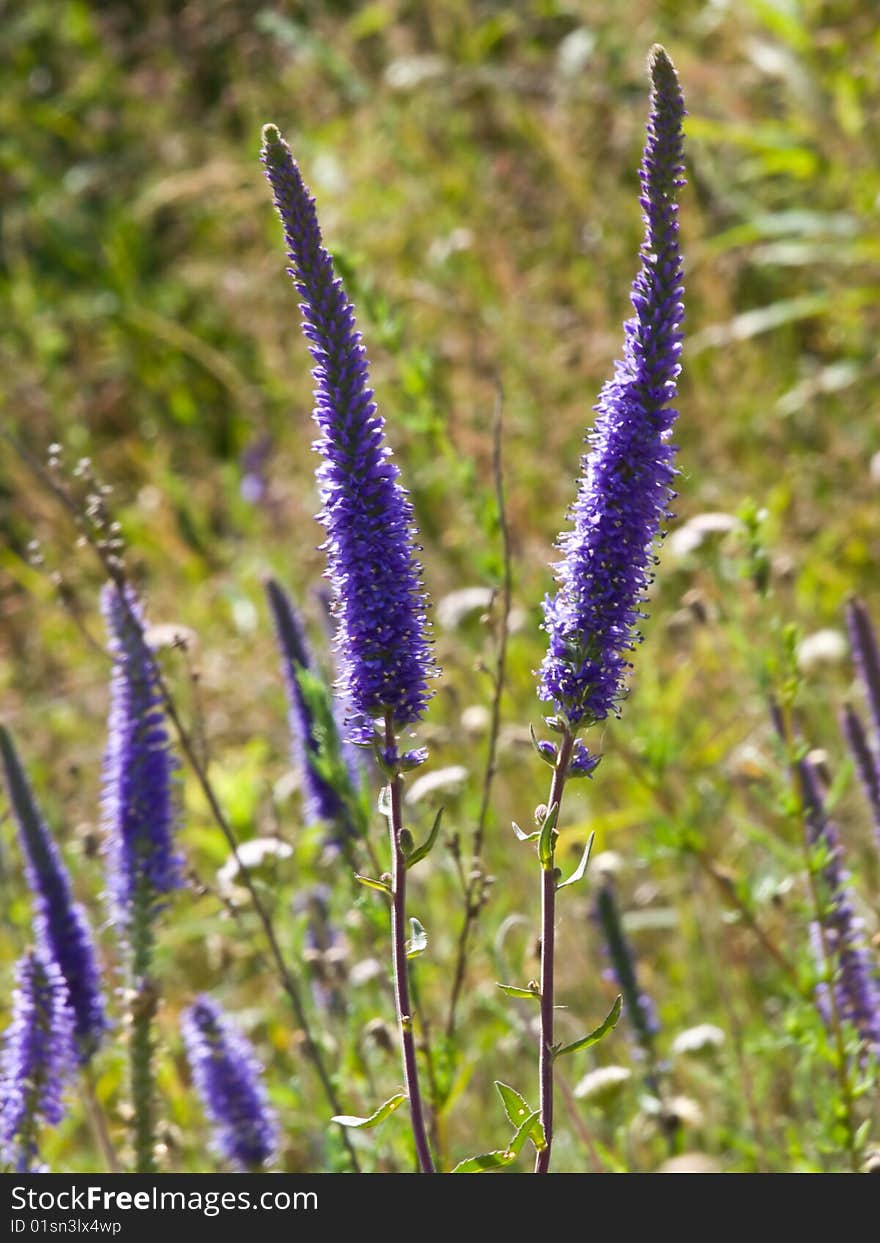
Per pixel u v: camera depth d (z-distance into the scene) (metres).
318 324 4.01
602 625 3.96
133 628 6.13
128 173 17.92
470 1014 7.94
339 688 4.14
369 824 6.04
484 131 16.06
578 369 12.42
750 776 8.23
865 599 10.69
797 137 13.83
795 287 14.27
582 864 4.05
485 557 7.37
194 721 7.13
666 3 15.95
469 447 11.15
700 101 14.60
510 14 16.78
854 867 7.03
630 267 13.59
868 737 6.66
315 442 4.06
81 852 7.35
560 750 4.05
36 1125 5.36
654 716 8.07
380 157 15.01
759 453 12.12
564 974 8.26
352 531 4.03
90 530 6.24
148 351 16.58
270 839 6.91
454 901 8.57
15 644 12.76
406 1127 6.24
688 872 8.26
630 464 3.92
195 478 14.96
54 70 19.39
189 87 17.94
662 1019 8.14
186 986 8.98
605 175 14.66
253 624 11.88
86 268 17.55
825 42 13.70
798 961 6.67
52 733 11.29
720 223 14.70
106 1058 6.75
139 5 19.50
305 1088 7.29
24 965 5.36
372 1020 6.46
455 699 7.98
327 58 15.77
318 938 7.57
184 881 6.22
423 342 13.09
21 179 18.09
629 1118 7.46
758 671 6.43
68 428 14.66
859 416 12.47
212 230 16.89
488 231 13.87
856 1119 6.54
